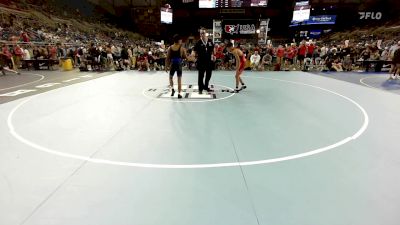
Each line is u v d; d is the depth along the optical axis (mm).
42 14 28484
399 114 5750
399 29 25734
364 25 35031
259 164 3309
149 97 7309
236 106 6363
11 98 7086
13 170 3105
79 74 12688
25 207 2432
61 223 2229
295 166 3262
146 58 14422
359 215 2338
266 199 2576
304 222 2246
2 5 24047
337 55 15352
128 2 41656
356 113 5809
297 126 4863
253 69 15102
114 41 32844
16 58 14375
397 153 3674
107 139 4117
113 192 2684
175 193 2676
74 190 2711
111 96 7434
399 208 2438
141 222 2250
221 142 4035
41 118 5223
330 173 3090
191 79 11117
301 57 15352
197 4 33531
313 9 34625
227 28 27047
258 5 29266
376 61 13812
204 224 2227
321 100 7141
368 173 3100
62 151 3648
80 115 5461
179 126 4797
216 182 2881
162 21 31250
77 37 27641
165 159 3434
